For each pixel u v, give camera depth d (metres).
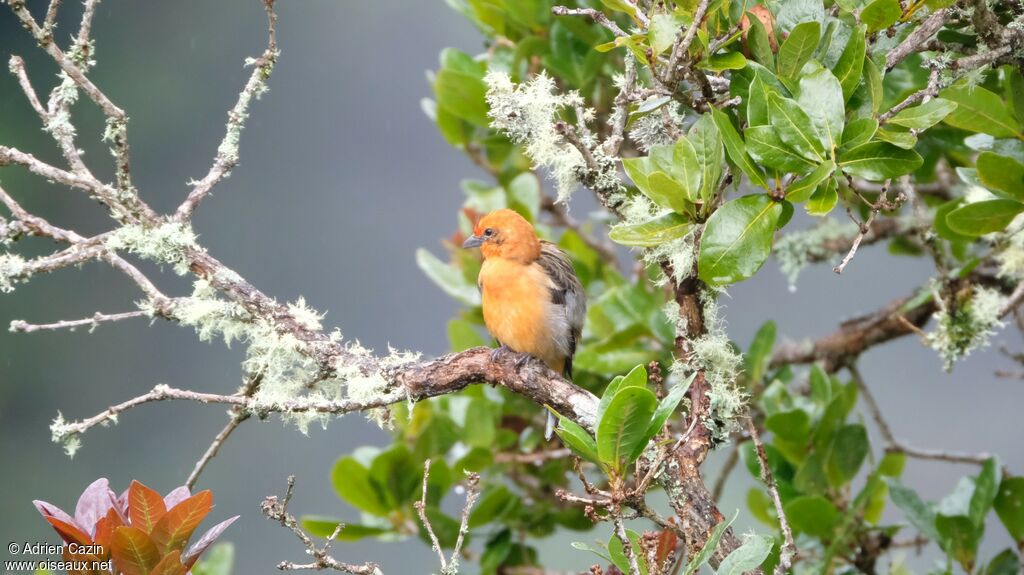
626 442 6.23
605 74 11.26
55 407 26.70
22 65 7.79
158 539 6.48
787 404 10.80
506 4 11.44
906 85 9.71
